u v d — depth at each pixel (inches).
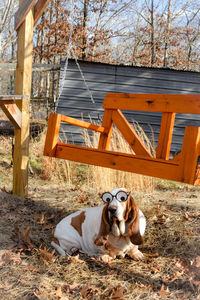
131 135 147.9
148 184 204.8
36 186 202.2
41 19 644.1
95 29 631.2
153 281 97.9
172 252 117.9
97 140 220.7
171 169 97.0
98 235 102.7
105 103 159.3
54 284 92.0
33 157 264.8
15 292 86.3
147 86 352.8
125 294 89.9
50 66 351.9
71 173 229.9
